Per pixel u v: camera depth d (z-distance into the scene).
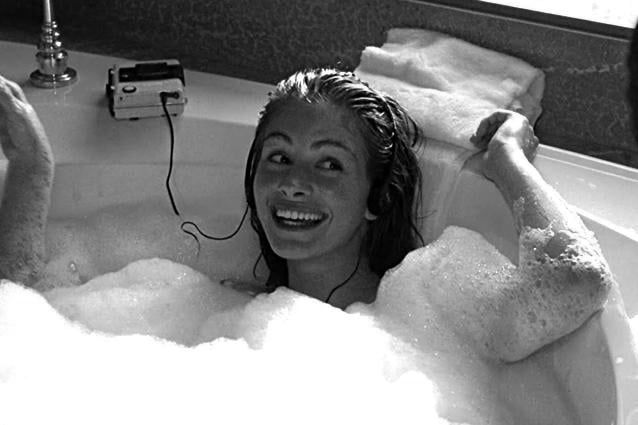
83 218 1.90
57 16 2.29
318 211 1.64
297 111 1.66
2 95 1.66
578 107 1.95
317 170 1.65
